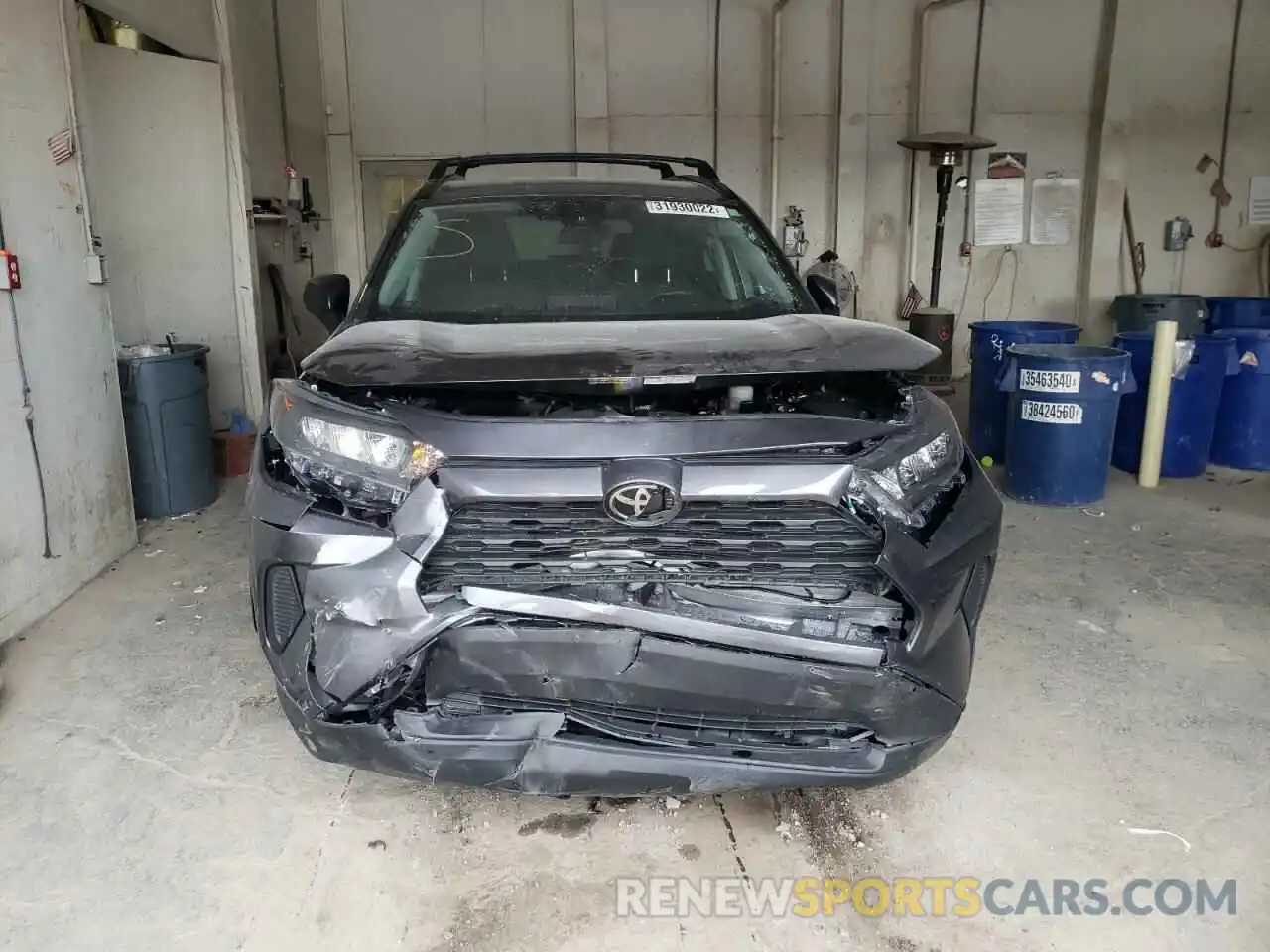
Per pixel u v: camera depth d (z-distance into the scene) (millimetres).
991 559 2191
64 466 3631
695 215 3289
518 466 1861
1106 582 3859
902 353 2172
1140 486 5332
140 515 4680
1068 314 8875
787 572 1930
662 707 1949
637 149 8430
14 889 2039
